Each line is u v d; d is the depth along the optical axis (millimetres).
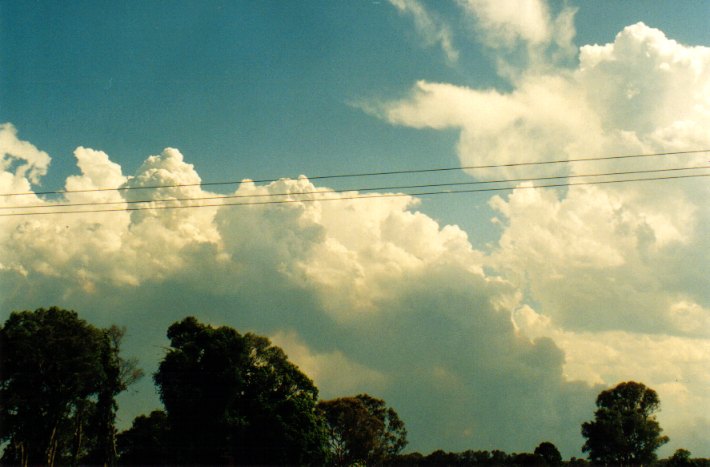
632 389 132000
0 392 79500
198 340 85062
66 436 94688
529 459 154625
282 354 98375
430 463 183125
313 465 92438
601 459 126500
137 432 118625
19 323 82062
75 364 81688
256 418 87875
